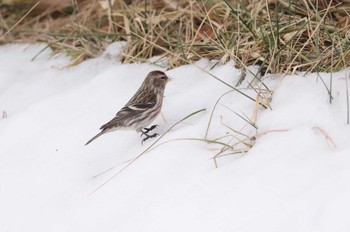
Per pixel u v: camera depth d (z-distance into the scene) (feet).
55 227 34.32
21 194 37.11
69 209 35.09
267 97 37.35
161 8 49.14
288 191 30.81
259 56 40.50
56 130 40.78
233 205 31.12
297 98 36.29
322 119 34.63
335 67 38.06
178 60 43.75
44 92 45.50
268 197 30.86
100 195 35.04
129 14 49.19
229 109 37.81
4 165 39.37
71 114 41.83
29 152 39.81
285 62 39.75
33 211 35.81
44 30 52.47
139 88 39.78
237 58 40.09
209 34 44.88
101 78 44.24
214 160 34.27
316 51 39.19
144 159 35.96
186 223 31.19
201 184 33.01
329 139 33.24
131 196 34.09
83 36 48.73
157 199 33.22
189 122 38.22
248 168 32.96
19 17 54.70
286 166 32.24
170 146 36.14
